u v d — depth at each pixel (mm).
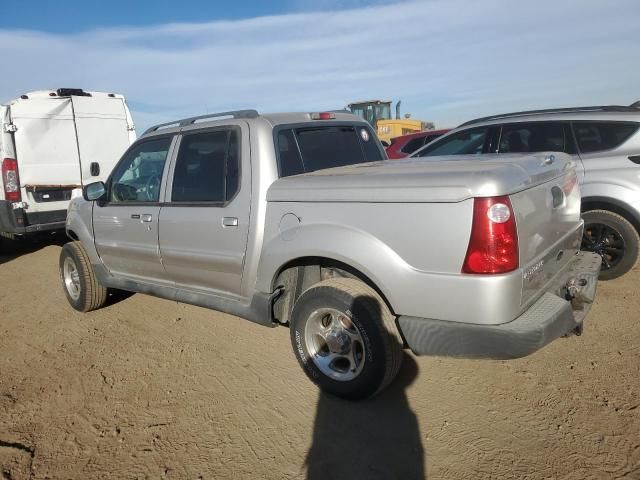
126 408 3336
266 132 3514
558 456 2602
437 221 2656
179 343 4332
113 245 4664
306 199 3166
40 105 7922
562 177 3322
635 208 4715
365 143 4414
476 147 5836
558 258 3215
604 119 4992
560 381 3303
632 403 3006
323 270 3424
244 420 3104
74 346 4414
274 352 4031
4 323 5168
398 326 2891
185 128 4020
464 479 2486
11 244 8734
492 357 2660
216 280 3818
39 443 3002
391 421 2994
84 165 8500
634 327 4008
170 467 2725
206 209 3738
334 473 2592
